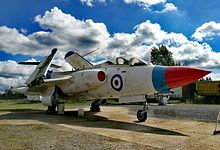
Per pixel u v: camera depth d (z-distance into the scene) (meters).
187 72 9.92
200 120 12.25
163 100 30.98
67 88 15.73
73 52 20.88
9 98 55.00
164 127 9.73
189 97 44.38
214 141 6.67
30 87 16.98
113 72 13.02
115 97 13.64
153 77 10.85
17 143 6.37
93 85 13.63
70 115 15.30
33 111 18.98
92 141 6.58
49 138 7.03
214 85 38.53
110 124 10.73
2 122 11.19
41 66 16.50
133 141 6.61
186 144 6.23
